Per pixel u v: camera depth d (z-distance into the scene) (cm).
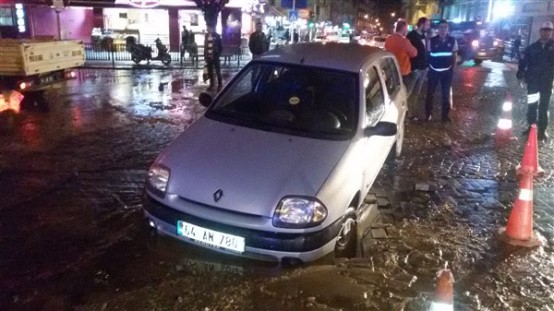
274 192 401
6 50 1063
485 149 848
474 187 663
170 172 429
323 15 6375
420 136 930
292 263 405
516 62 2847
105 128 926
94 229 503
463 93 1511
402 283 414
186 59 2475
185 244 441
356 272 429
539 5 3127
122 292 393
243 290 395
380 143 558
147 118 1030
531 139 528
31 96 1151
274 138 461
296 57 552
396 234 509
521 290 412
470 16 4922
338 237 432
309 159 433
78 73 1853
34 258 445
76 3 2567
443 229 527
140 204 568
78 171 674
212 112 511
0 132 880
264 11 3597
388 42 973
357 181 453
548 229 534
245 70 552
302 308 375
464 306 386
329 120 484
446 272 264
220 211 400
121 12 2900
